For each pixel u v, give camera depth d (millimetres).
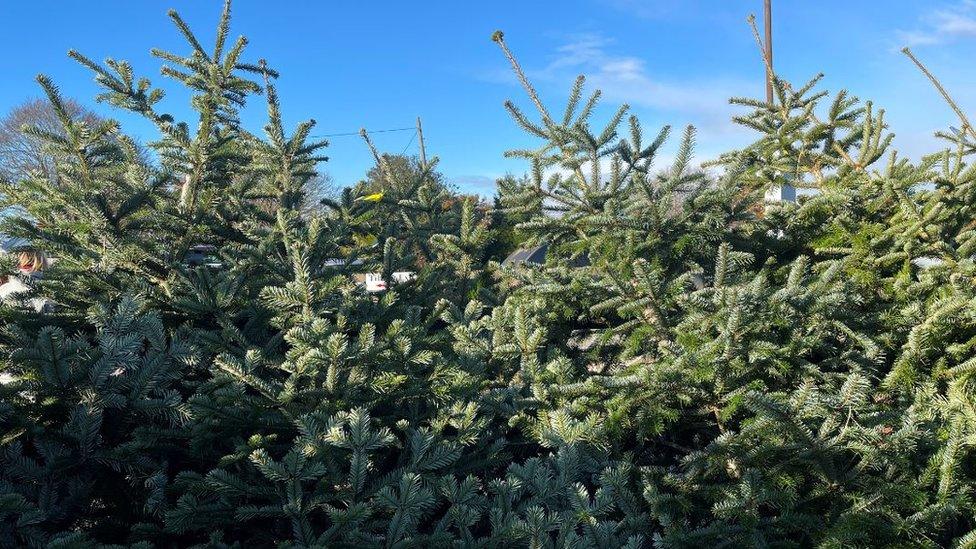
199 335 3668
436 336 4180
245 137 6938
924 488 2762
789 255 5137
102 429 3244
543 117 5613
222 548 2629
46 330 2746
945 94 5562
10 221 4633
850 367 3693
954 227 4609
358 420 2727
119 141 5449
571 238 5586
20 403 2924
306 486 3008
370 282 6625
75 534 2227
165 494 2953
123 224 4895
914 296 4000
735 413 3498
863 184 4867
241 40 5574
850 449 2924
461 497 2803
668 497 2871
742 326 3252
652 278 3748
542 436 3256
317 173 7273
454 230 8281
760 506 3086
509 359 4125
